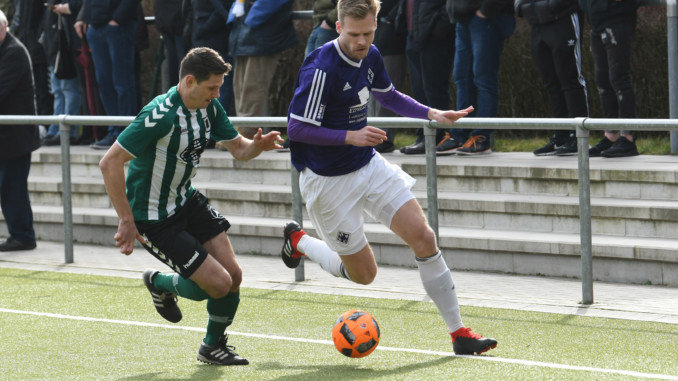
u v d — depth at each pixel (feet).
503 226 63.67
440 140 76.02
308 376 38.37
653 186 61.67
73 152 85.92
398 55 78.02
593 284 56.18
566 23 68.08
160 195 39.99
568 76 69.05
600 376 37.27
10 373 40.16
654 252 54.85
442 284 40.63
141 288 57.98
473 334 41.11
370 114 79.97
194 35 83.46
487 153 73.67
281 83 91.66
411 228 40.29
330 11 76.23
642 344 42.45
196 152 40.40
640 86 79.15
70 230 66.90
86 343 44.98
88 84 91.04
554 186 64.64
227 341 42.70
